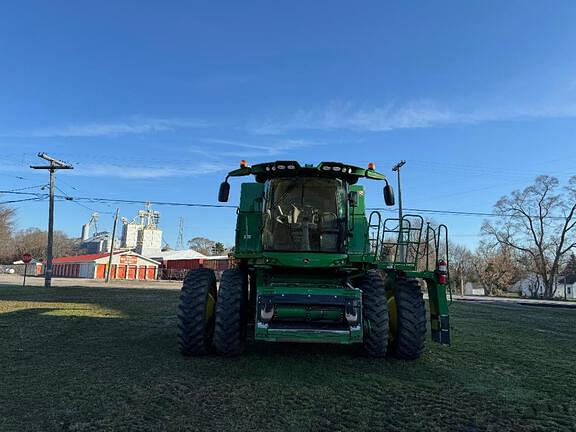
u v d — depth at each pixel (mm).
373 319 5480
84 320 9477
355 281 6035
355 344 6730
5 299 14945
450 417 3709
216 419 3533
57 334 7566
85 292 20312
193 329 5566
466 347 7125
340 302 5012
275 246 5914
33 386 4379
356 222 6207
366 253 6047
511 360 6117
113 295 18328
